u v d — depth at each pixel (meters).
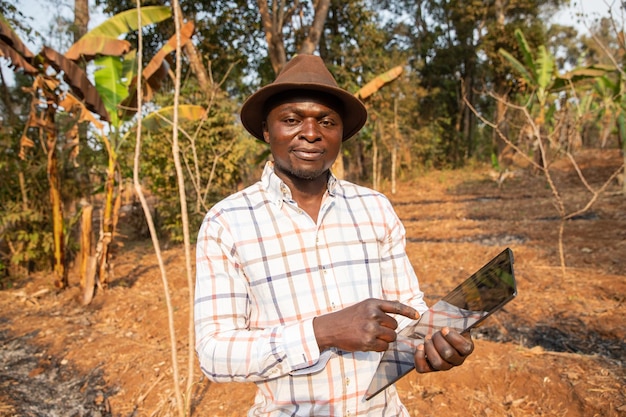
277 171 1.31
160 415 3.31
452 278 6.25
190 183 8.88
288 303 1.21
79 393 3.86
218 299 1.17
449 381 3.37
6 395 3.85
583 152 20.73
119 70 5.86
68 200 7.87
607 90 14.62
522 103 16.66
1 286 7.26
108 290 6.51
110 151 6.13
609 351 3.97
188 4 11.99
